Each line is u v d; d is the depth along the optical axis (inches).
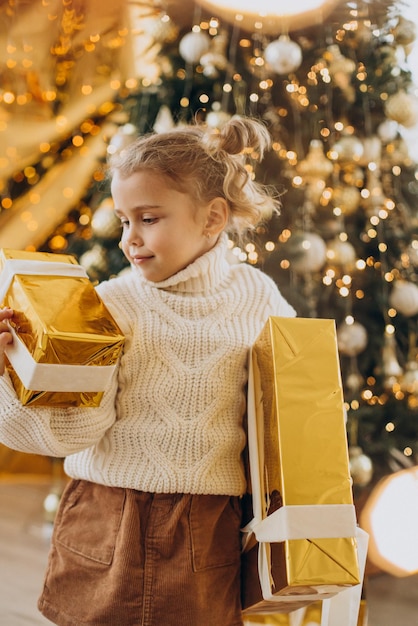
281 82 87.5
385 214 89.5
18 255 39.2
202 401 40.2
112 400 39.4
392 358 89.7
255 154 49.3
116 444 39.8
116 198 41.4
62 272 38.4
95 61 121.5
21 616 70.0
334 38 89.6
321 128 89.0
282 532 35.5
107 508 39.8
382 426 89.9
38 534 98.3
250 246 82.3
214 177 42.9
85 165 130.4
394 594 81.0
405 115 88.7
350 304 88.1
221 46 86.3
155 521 38.9
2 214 132.3
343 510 36.0
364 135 91.1
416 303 89.0
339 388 38.0
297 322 38.7
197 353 40.6
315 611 52.1
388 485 87.8
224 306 42.4
